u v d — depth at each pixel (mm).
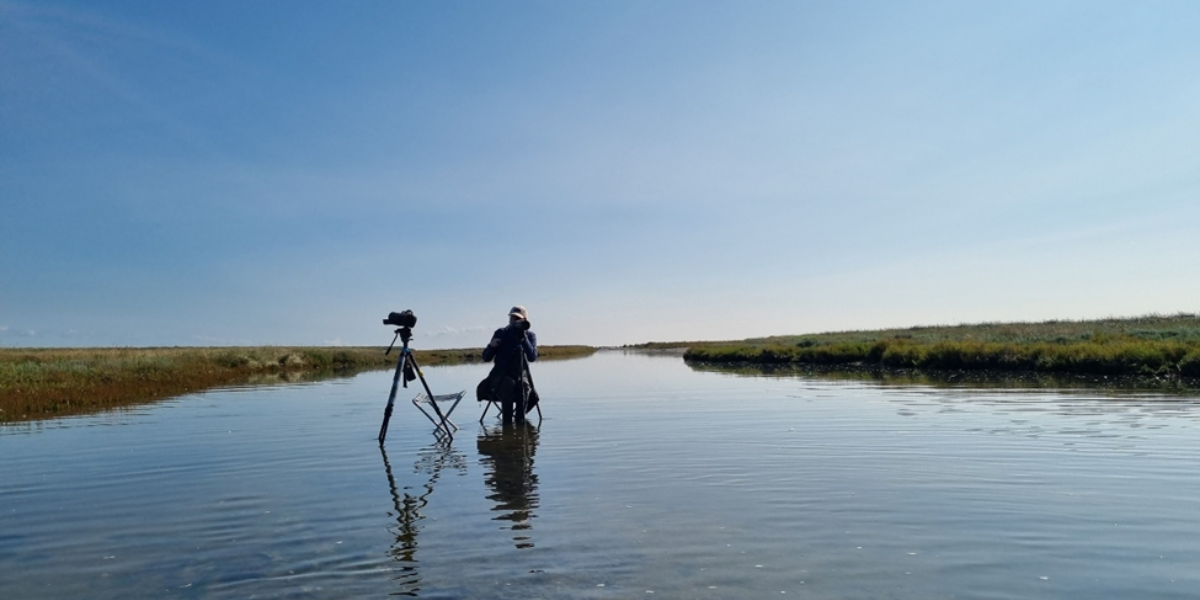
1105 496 5648
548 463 7594
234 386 21703
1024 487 6000
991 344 25547
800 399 14430
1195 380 16391
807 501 5668
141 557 4523
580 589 3789
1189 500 5477
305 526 5180
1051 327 41844
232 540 4859
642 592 3727
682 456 7840
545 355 70125
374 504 5828
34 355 31406
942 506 5434
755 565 4141
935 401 13227
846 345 33406
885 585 3795
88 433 10586
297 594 3809
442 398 10188
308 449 8820
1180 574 3904
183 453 8617
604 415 12203
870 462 7242
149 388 19672
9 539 4984
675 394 16469
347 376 28531
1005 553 4305
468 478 6848
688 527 4973
